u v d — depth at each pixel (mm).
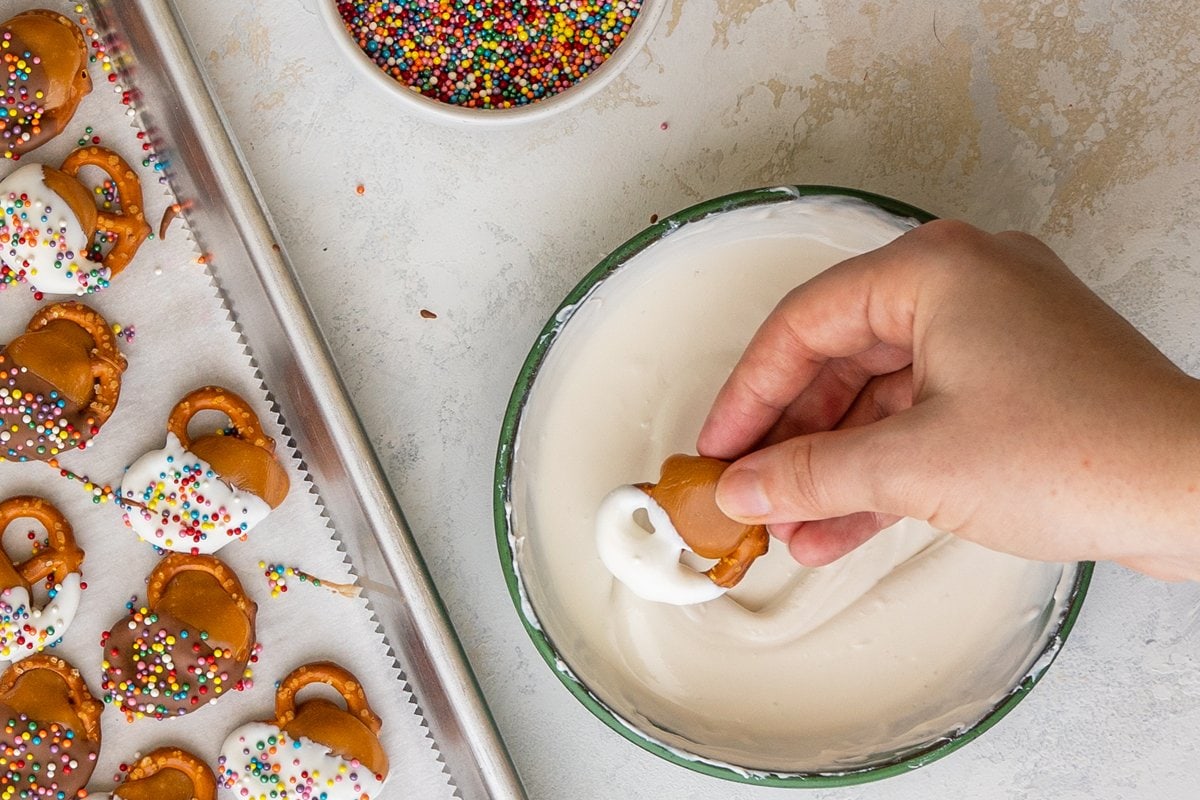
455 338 572
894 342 495
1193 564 458
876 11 562
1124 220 564
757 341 507
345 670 577
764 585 557
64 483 576
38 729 571
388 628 577
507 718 578
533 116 544
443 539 574
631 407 556
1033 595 550
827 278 491
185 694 571
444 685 562
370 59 559
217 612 572
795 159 568
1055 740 577
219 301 574
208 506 564
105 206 571
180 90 548
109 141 569
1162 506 446
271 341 566
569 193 570
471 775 573
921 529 553
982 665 556
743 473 490
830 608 555
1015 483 454
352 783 569
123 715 581
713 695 559
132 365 574
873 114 566
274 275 552
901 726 557
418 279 570
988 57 562
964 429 458
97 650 579
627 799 579
